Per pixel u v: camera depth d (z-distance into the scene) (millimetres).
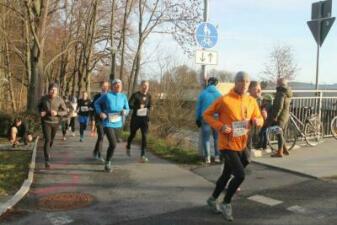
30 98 22875
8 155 13711
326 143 13195
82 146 15648
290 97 11555
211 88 10719
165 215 7379
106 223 7094
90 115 17469
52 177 10188
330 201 7770
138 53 27250
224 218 7094
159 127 22812
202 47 11398
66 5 34000
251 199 8023
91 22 34781
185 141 18594
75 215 7496
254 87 8820
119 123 10688
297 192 8336
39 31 23000
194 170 10625
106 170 10633
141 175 10211
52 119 11281
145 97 11930
